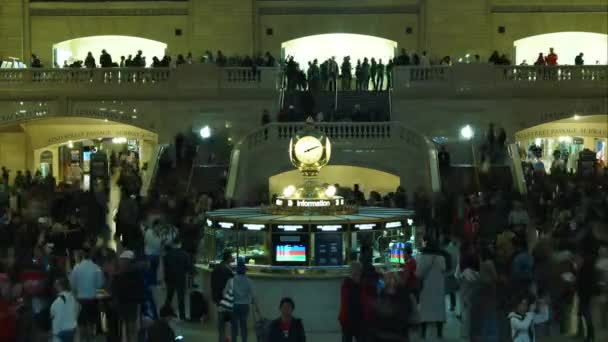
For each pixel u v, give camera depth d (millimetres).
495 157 29484
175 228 18016
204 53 39406
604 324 14922
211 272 15266
